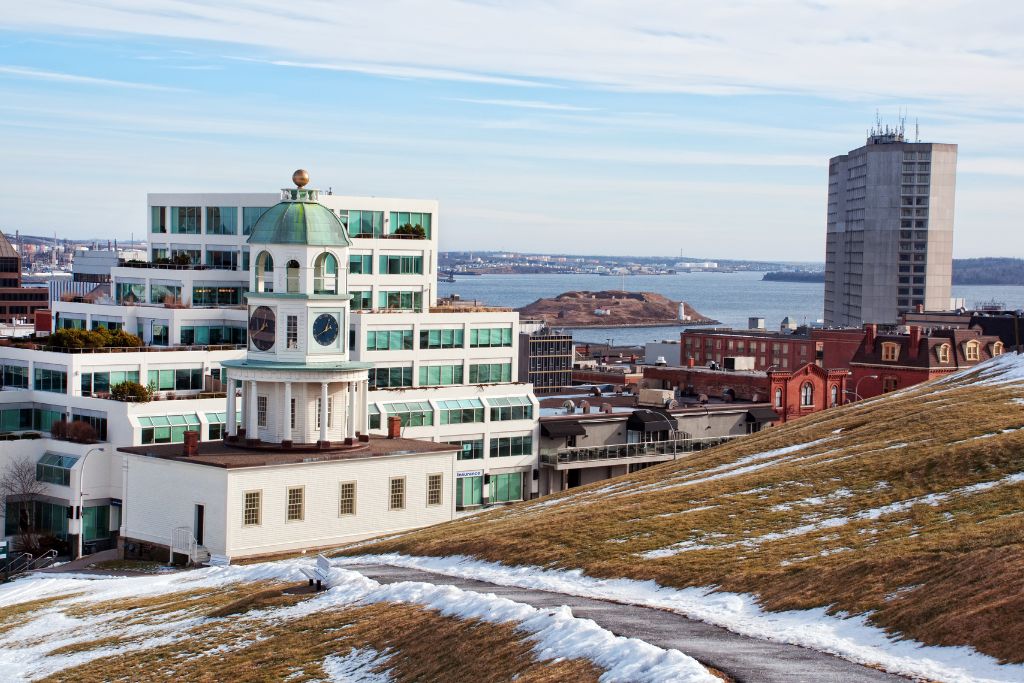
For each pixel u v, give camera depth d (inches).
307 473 3863.2
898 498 2682.1
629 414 5964.6
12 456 4488.2
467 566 2844.5
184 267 5674.2
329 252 3949.3
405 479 4099.4
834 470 3048.7
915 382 7052.2
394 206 5757.9
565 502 3924.7
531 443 5659.5
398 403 5319.9
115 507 4468.5
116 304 5600.4
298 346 3912.4
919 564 2065.7
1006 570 1891.0
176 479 3858.3
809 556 2351.1
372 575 2864.2
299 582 2824.8
